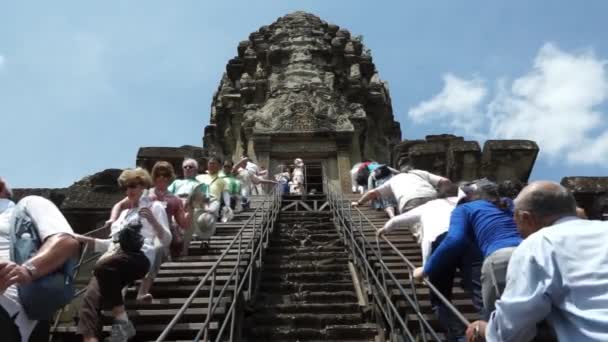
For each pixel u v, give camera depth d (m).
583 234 2.65
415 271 5.11
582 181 12.37
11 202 4.12
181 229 6.89
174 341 5.66
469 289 4.84
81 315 4.77
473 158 16.11
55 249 3.44
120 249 5.20
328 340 6.52
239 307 6.56
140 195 6.02
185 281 7.20
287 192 16.86
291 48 25.22
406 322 6.08
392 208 10.32
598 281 2.46
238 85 25.44
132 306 6.44
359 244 9.04
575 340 2.42
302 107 22.02
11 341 3.34
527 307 2.57
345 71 25.73
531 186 3.17
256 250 8.35
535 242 2.71
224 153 24.34
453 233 4.64
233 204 11.45
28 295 3.41
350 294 7.63
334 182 20.48
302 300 7.64
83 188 12.77
